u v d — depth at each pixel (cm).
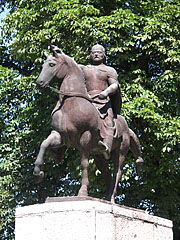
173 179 1259
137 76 1311
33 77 1312
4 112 1424
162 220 784
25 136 1380
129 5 1353
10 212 1355
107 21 1228
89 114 703
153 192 1275
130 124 1256
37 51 1284
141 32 1296
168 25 1266
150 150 1272
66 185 1299
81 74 729
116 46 1234
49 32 1245
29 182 1341
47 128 1268
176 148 1278
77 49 1226
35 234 643
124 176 1182
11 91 1407
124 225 680
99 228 627
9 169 1375
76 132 696
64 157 1263
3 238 1386
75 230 621
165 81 1248
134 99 1202
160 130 1191
